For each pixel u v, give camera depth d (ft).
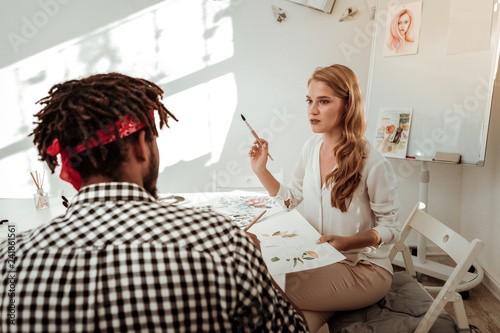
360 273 3.73
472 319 6.03
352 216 4.12
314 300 3.66
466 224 7.74
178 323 1.50
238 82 7.79
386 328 3.41
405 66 6.72
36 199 5.19
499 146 6.39
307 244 3.48
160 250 1.53
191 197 5.39
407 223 4.56
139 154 1.77
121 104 1.68
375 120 7.18
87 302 1.44
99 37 7.53
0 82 7.65
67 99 1.66
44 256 1.49
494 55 5.62
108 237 1.54
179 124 7.94
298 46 7.63
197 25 7.54
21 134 7.88
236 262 1.64
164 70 7.70
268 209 4.72
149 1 7.42
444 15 6.17
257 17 7.52
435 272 7.01
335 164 4.18
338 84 3.96
